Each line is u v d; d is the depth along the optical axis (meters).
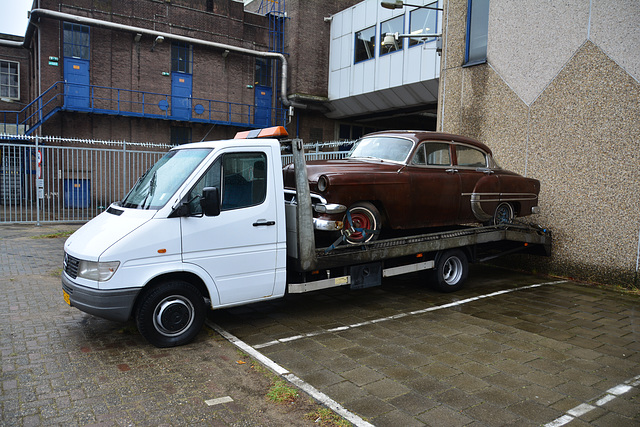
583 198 8.30
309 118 27.23
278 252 5.34
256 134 5.73
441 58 10.84
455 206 6.97
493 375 4.30
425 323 5.80
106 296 4.41
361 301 6.83
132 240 4.50
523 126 9.16
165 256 4.66
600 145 8.02
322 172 5.87
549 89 8.72
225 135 24.75
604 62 7.93
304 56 25.56
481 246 7.84
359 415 3.54
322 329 5.54
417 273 7.67
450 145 7.19
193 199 4.80
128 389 3.89
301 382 4.09
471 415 3.57
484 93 9.86
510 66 9.36
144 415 3.48
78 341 4.95
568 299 7.05
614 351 4.95
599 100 8.02
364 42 23.73
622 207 7.77
